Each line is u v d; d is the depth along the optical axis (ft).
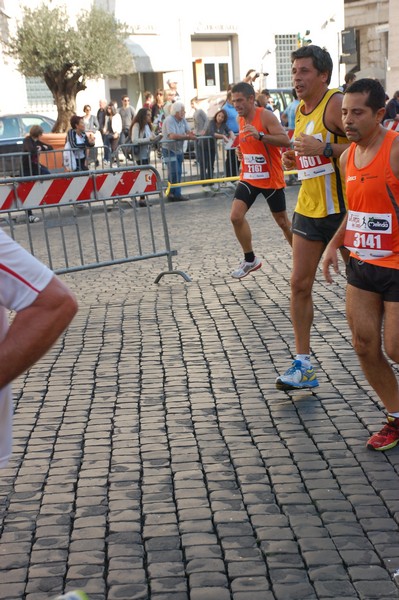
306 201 16.96
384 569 10.79
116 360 20.25
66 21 89.25
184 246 37.09
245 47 116.98
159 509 12.66
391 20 94.84
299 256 17.04
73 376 19.19
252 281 28.32
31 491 13.46
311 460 14.10
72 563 11.27
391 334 13.38
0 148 66.33
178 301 26.07
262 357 19.89
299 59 16.79
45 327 6.61
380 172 13.01
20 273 6.62
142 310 25.16
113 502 12.94
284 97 78.07
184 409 16.79
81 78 91.76
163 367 19.53
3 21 89.86
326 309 23.91
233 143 53.36
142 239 39.86
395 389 14.30
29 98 97.30
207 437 15.31
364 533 11.70
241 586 10.54
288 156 17.71
